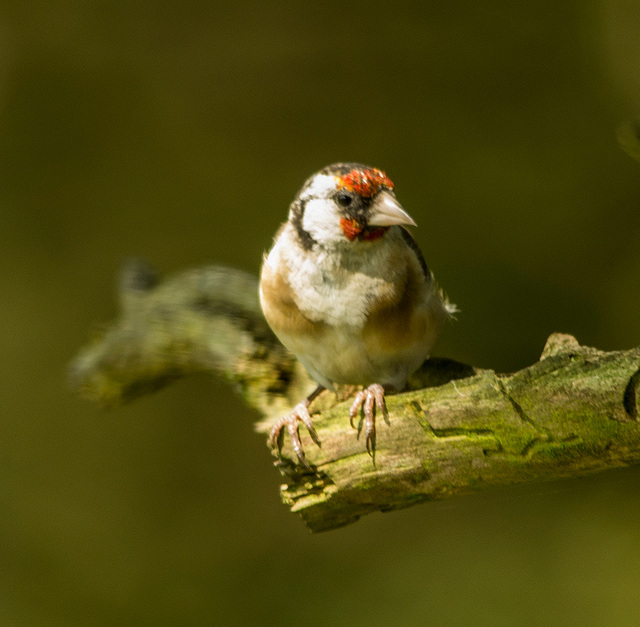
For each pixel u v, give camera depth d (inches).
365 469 173.0
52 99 451.5
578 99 462.9
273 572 394.3
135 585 386.9
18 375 418.9
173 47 459.2
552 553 382.9
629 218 454.3
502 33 462.9
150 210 452.1
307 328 205.6
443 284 447.2
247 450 424.5
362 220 194.2
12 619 370.6
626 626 344.8
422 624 362.0
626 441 157.2
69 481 406.3
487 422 163.8
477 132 462.0
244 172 457.7
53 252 441.4
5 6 442.9
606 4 464.4
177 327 256.7
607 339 445.4
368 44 462.6
